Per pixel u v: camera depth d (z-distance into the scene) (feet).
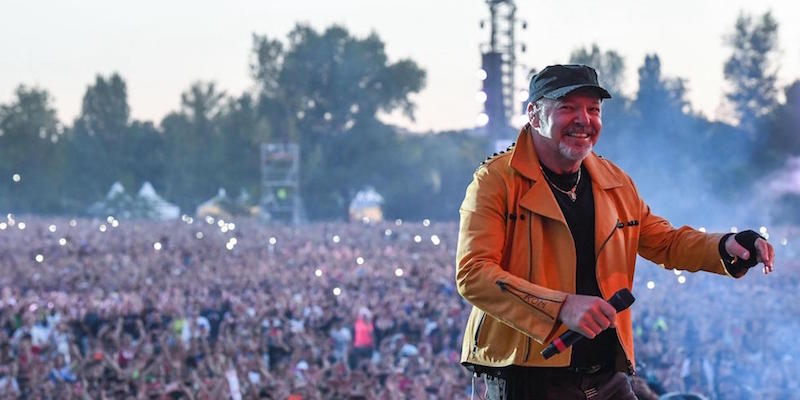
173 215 413.80
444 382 58.65
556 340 11.32
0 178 447.42
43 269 150.71
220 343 75.41
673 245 12.96
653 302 97.96
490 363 12.32
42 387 62.08
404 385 59.93
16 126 449.89
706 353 67.87
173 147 448.65
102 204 420.36
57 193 445.78
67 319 96.32
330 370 66.33
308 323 97.04
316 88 392.06
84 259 165.37
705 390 56.90
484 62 103.24
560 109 11.85
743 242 12.27
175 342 76.18
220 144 418.92
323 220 386.73
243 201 415.23
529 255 12.08
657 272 125.49
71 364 71.05
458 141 379.55
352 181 379.35
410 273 141.28
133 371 68.03
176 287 121.39
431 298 108.27
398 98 391.65
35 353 78.59
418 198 371.35
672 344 69.77
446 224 288.51
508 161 12.32
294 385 58.44
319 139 394.73
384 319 94.53
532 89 12.12
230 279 131.13
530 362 12.09
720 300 102.47
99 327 96.43
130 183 447.01
